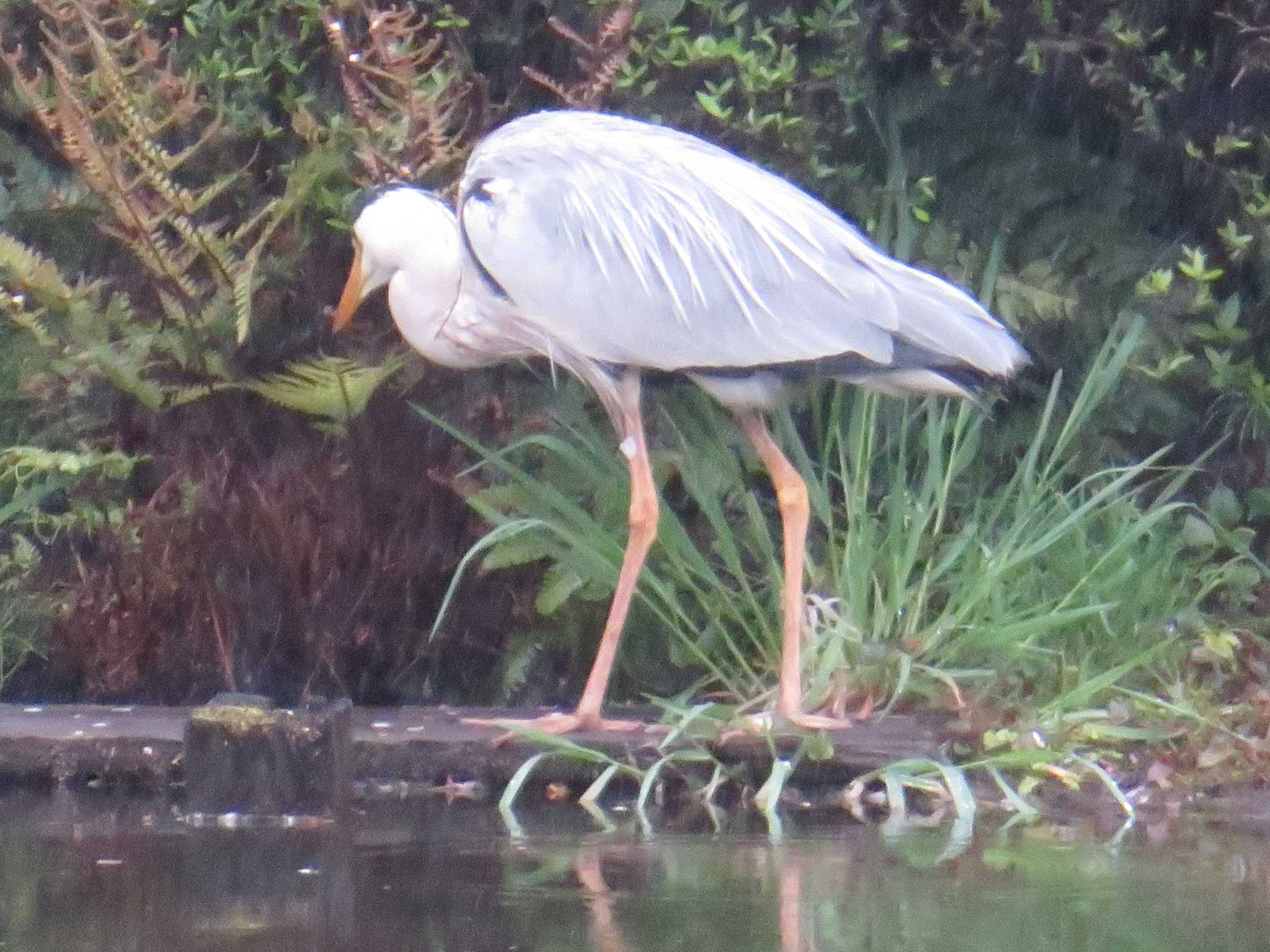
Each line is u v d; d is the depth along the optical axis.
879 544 11.52
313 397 10.86
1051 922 6.97
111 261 11.75
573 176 9.77
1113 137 12.37
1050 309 11.84
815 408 11.50
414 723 10.27
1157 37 11.85
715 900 7.35
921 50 12.15
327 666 11.55
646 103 11.37
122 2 11.05
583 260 9.68
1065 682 10.65
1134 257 12.38
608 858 8.20
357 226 10.20
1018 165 12.47
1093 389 11.89
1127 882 7.70
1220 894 7.46
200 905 7.29
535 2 11.52
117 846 8.48
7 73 11.79
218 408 11.47
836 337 9.55
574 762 9.82
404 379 11.33
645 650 11.46
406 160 10.85
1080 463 12.35
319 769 9.15
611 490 11.11
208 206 11.51
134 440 11.59
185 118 10.84
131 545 11.38
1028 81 12.25
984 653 10.84
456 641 11.62
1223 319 12.00
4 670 11.61
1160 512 11.09
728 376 9.84
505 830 8.91
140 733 10.02
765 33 11.20
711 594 11.23
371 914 7.12
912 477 12.17
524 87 11.68
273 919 7.04
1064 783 9.78
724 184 9.79
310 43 11.43
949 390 9.70
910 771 9.63
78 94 10.98
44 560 11.74
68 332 11.23
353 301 10.38
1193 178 12.24
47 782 10.02
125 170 11.09
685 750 9.71
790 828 8.97
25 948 6.65
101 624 11.47
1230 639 11.05
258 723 9.16
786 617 9.91
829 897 7.42
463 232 9.86
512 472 10.77
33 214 11.69
